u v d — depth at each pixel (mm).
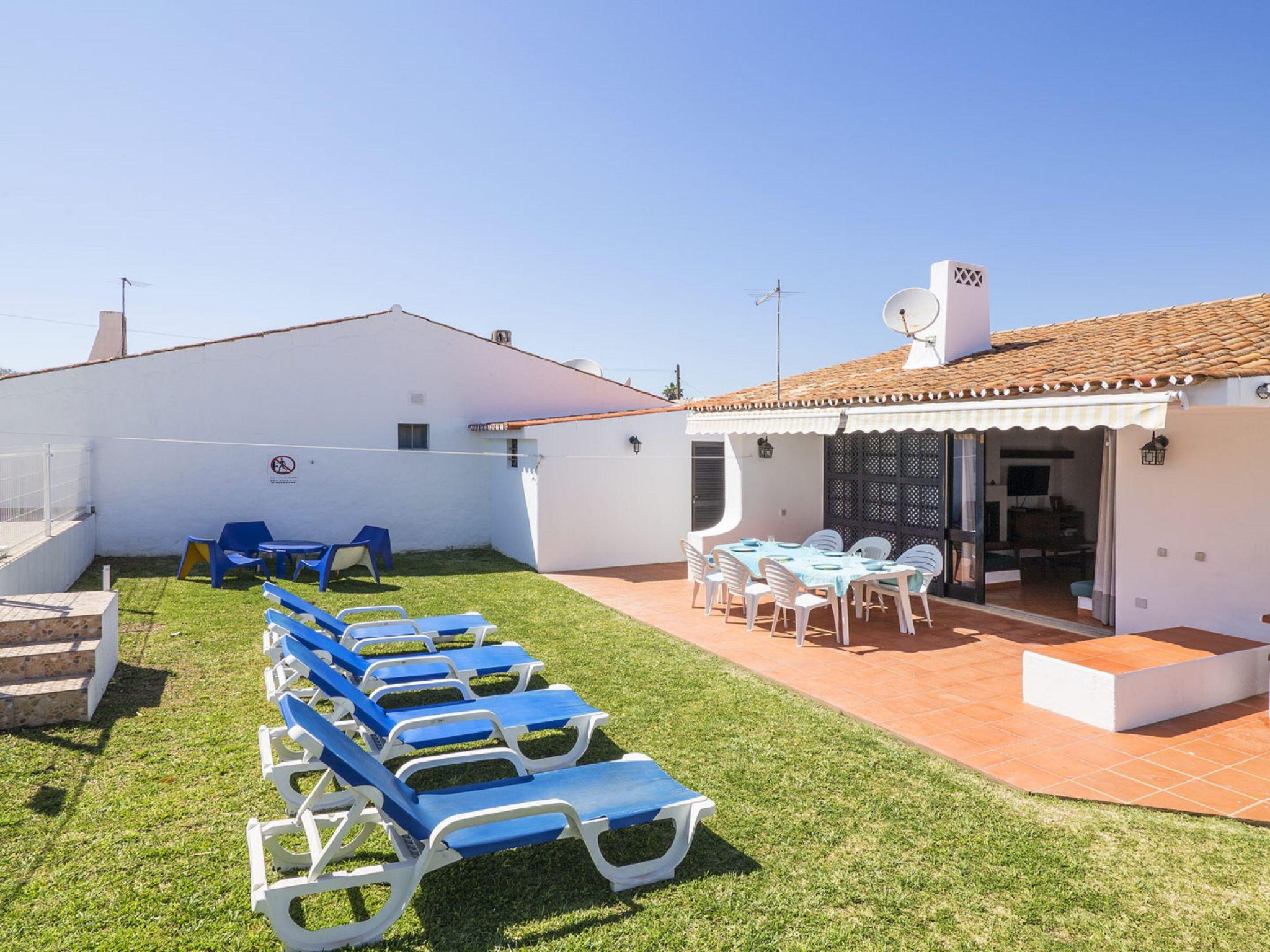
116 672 8906
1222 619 9125
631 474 18516
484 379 21594
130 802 5594
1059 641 10789
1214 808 5742
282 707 4414
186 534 18344
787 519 16578
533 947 4000
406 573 17016
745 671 9477
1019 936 4133
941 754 6770
